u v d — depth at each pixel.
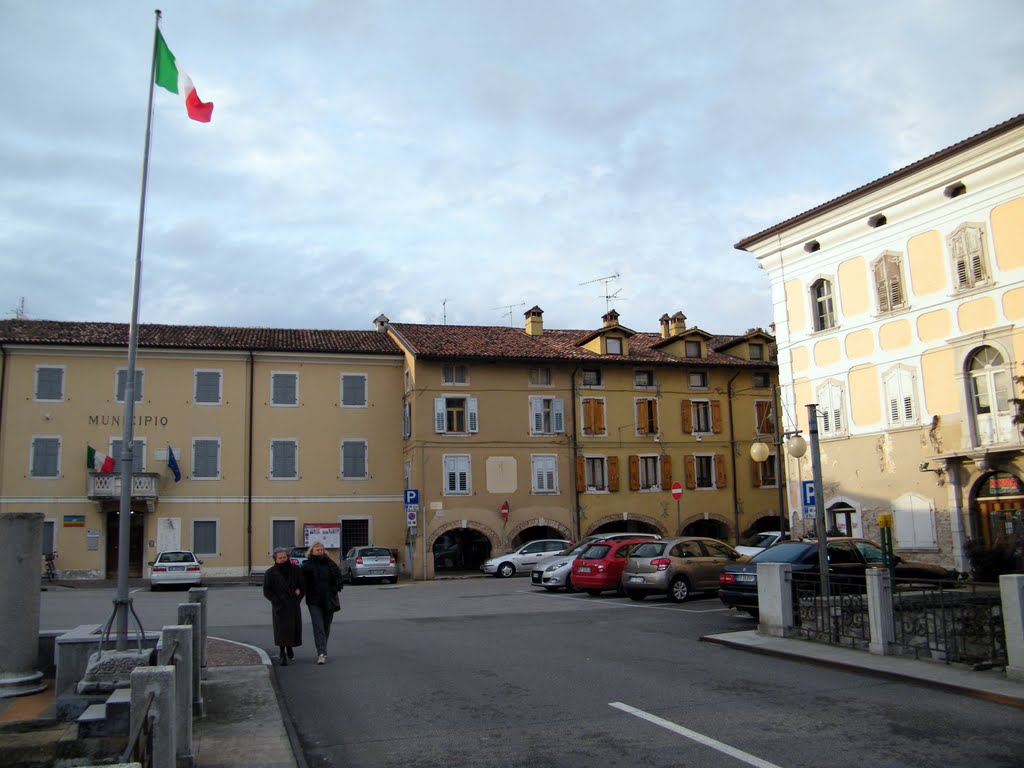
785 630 13.77
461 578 35.47
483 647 13.88
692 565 21.78
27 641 9.48
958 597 11.30
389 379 39.59
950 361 23.80
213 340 37.81
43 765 7.15
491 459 38.22
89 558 34.75
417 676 11.33
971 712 8.92
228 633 16.50
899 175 24.52
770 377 43.34
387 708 9.48
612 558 23.69
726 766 7.09
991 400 22.86
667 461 40.81
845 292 27.14
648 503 40.19
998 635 10.74
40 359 35.34
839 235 27.34
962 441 23.34
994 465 22.53
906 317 25.12
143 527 35.78
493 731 8.37
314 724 8.85
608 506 39.59
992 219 22.80
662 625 16.64
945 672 10.63
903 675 10.52
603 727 8.42
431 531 36.81
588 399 40.00
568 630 16.03
